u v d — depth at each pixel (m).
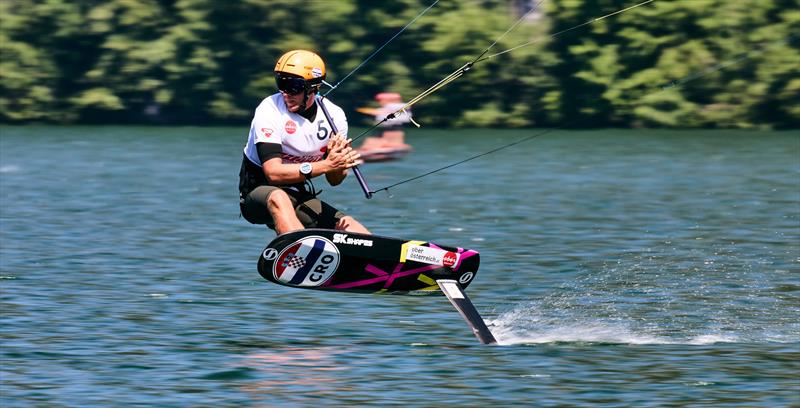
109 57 165.75
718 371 30.70
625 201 70.62
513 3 159.62
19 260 48.62
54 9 164.75
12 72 165.75
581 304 39.91
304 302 40.00
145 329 35.72
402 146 99.50
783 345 33.69
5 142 126.56
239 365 31.39
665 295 41.41
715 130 147.25
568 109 156.62
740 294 41.41
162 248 52.06
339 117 33.09
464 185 80.56
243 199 33.22
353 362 31.70
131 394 28.75
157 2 165.50
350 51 162.50
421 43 159.62
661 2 151.50
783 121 151.88
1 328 35.69
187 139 132.25
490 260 49.06
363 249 32.31
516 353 32.78
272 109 32.41
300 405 27.84
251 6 162.88
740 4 150.62
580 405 27.73
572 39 155.38
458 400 28.19
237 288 42.53
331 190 78.25
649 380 29.86
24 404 27.97
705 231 57.41
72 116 168.50
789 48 150.62
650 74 152.12
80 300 40.16
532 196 73.56
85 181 83.06
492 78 158.75
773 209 66.25
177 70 164.88
